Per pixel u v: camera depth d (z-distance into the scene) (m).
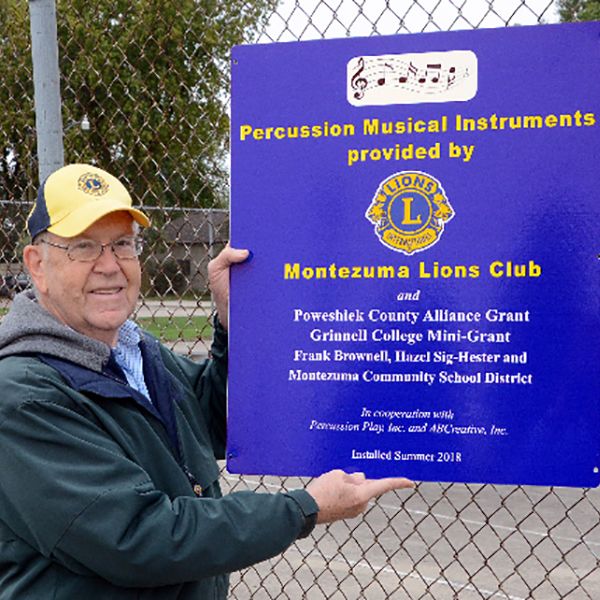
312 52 2.25
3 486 1.95
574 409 2.12
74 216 2.13
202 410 2.54
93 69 3.26
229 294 2.29
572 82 2.11
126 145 3.29
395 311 2.21
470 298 2.16
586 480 2.12
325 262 2.25
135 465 1.97
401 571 5.49
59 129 3.03
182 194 3.21
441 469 2.18
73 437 1.94
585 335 2.11
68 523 1.88
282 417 2.27
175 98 3.09
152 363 2.35
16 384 1.97
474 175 2.16
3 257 3.68
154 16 3.09
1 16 3.65
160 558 1.88
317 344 2.25
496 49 2.14
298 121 2.26
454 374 2.18
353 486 2.05
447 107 2.17
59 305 2.20
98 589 1.98
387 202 2.21
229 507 1.96
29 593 1.98
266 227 2.28
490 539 6.23
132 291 2.27
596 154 2.10
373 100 2.21
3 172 3.71
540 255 2.13
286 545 1.98
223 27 2.95
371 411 2.22
